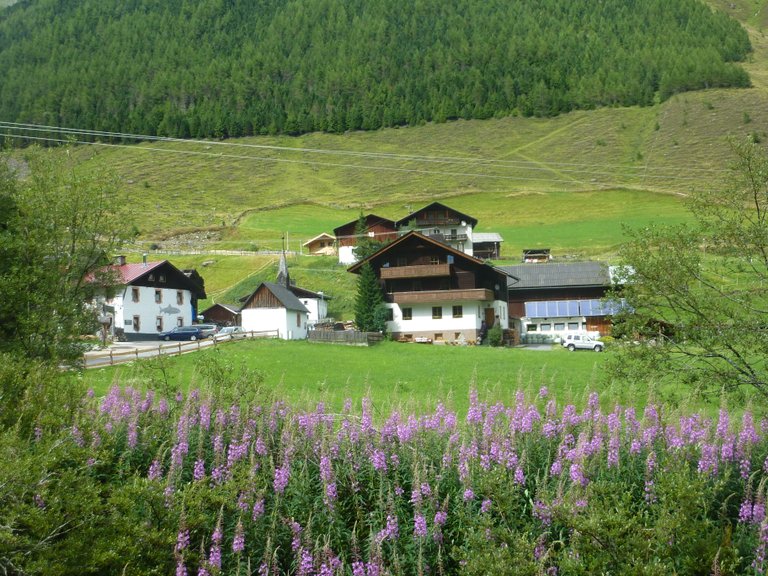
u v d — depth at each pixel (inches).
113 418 714.2
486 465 596.4
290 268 3932.1
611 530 472.4
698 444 639.1
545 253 4121.6
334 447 637.3
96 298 1397.6
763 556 487.8
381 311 2603.3
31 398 642.8
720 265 824.3
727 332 780.0
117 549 484.7
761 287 801.6
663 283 821.2
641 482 605.3
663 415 705.6
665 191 6205.7
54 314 1138.0
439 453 639.1
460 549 509.7
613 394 832.3
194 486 559.2
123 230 1320.1
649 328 851.4
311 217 6141.7
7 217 1232.8
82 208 1270.9
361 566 498.9
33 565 460.1
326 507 571.2
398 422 673.6
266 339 2219.5
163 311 2925.7
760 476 626.8
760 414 772.0
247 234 5285.4
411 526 554.9
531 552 472.7
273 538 541.6
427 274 2632.9
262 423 702.5
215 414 732.0
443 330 2655.0
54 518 483.5
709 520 515.2
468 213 6097.4
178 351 1818.4
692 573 473.1
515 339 2805.1
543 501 535.8
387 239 4261.8
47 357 1107.3
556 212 5880.9
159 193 7470.5
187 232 5354.3
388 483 595.5
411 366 1724.9
